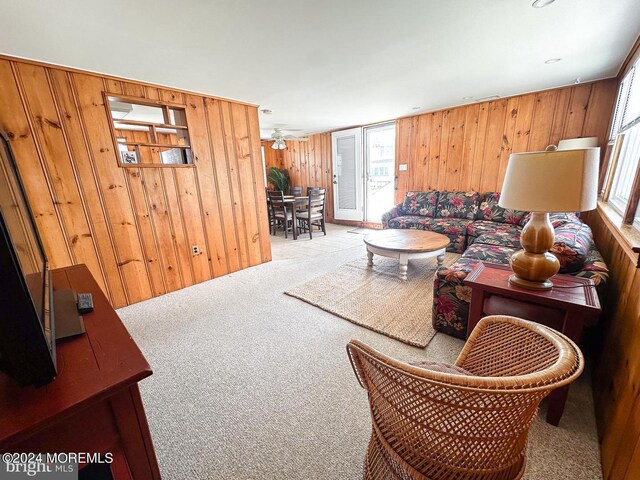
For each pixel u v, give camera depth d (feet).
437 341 6.47
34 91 6.84
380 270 11.00
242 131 11.23
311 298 8.80
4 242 1.65
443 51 7.42
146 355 6.36
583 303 4.07
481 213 13.55
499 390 1.95
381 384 2.57
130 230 8.73
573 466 3.68
